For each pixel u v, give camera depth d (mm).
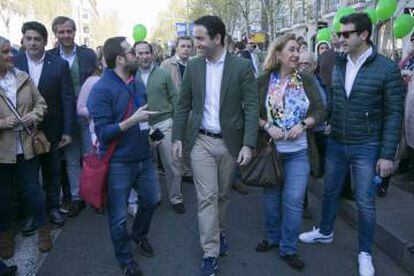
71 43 5609
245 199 6383
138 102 3998
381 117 4012
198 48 3939
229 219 5605
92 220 5516
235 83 3945
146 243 4551
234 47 10656
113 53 3830
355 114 4031
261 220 5574
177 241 4910
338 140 4238
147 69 5758
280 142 4238
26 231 5059
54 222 5336
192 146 4074
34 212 4629
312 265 4375
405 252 4281
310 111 4223
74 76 5688
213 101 3998
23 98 4441
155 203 4289
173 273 4211
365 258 4137
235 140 4035
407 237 4430
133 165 3996
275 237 4668
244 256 4555
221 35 3918
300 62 5254
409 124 5566
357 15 3873
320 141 5270
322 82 5340
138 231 4496
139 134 3992
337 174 4512
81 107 5469
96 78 5551
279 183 4277
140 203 4301
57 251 4676
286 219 4316
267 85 4289
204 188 4059
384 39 12422
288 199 4281
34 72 5141
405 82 5723
